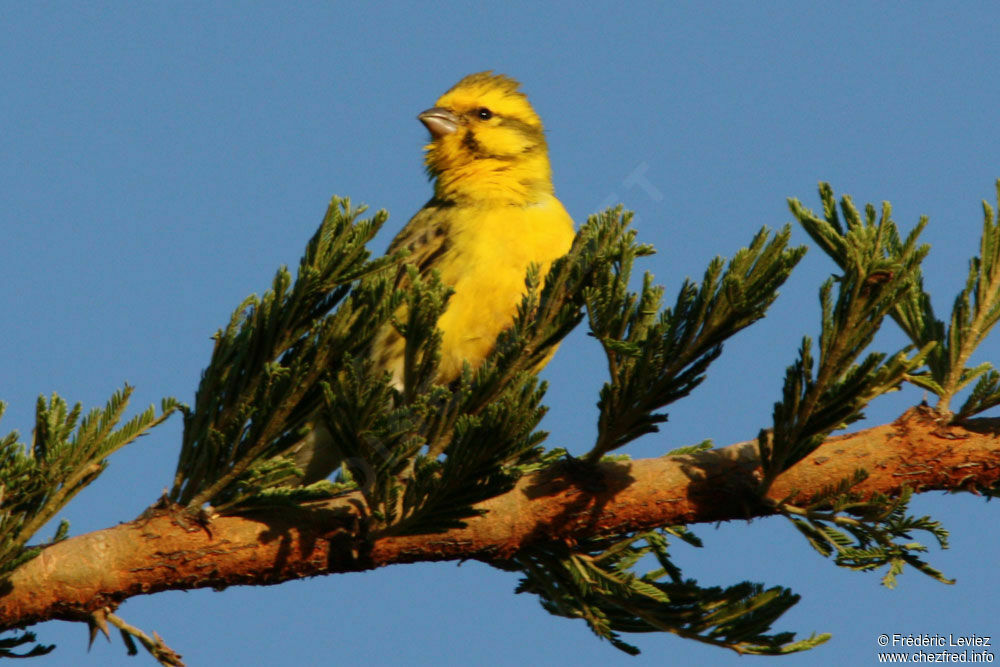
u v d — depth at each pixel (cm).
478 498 621
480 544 662
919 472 653
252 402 615
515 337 605
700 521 671
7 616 621
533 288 613
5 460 588
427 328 598
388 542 655
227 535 643
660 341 606
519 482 671
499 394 610
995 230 668
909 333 703
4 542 594
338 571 659
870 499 645
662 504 664
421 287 595
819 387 609
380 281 588
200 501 637
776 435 630
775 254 589
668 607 671
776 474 643
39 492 601
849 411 614
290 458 641
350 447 602
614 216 611
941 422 661
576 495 663
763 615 658
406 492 623
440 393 605
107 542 635
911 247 582
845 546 625
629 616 684
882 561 612
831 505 631
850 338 599
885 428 667
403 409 588
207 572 642
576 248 605
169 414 619
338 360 596
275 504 649
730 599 670
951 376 669
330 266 588
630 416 638
